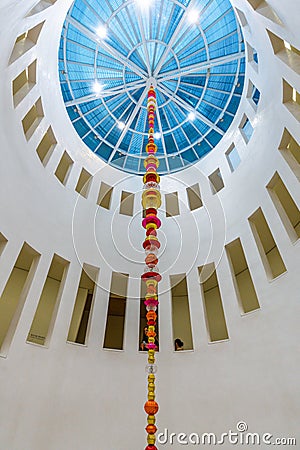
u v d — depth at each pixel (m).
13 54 7.79
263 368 8.26
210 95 12.34
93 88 12.03
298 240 8.59
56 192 10.61
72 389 8.78
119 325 14.70
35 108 10.15
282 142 9.28
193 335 10.03
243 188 10.88
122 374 9.59
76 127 12.46
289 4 5.64
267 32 8.17
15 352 8.11
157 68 11.64
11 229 8.44
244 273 13.16
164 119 13.21
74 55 11.41
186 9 10.45
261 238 12.05
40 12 7.68
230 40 11.14
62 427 8.12
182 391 9.18
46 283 12.74
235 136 11.88
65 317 9.59
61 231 10.32
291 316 8.16
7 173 8.34
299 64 7.69
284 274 8.74
